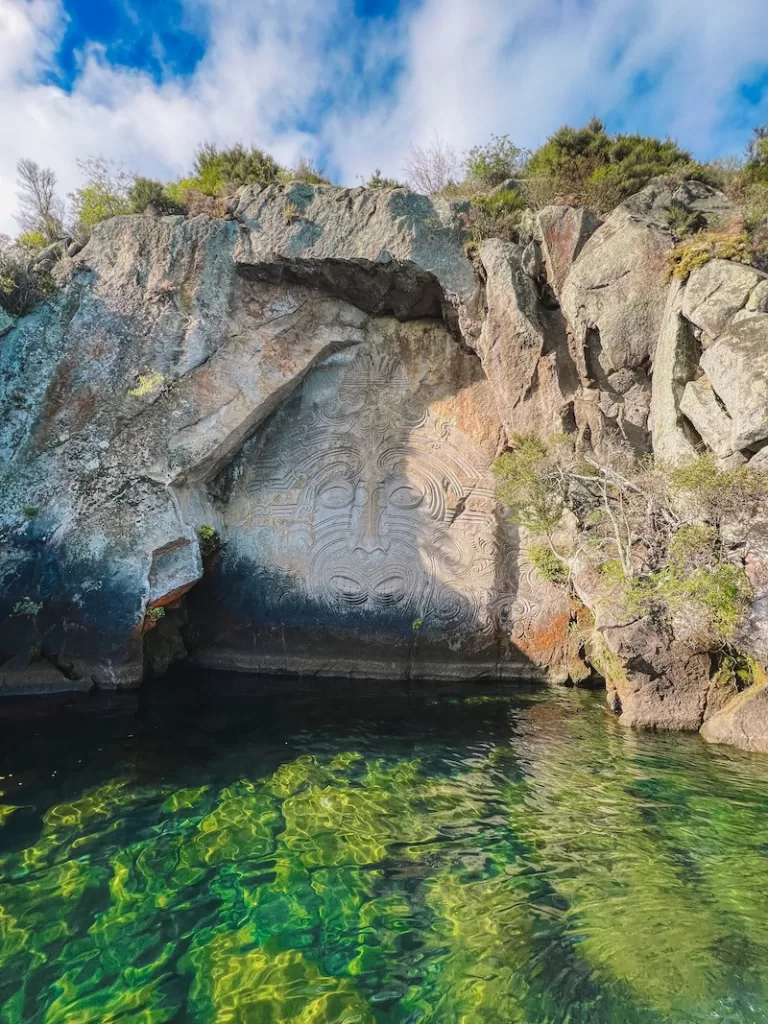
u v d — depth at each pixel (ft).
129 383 37.11
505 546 41.11
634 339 34.12
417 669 39.70
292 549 41.01
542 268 37.83
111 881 16.87
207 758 25.50
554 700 35.45
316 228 38.37
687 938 15.16
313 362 41.42
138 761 24.90
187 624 40.60
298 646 39.93
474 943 14.89
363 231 38.04
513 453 37.45
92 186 45.19
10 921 15.05
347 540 41.09
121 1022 12.27
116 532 34.76
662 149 45.01
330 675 39.63
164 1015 12.50
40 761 24.53
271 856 18.44
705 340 29.66
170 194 43.55
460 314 38.27
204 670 39.58
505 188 41.65
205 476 39.58
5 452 35.50
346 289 40.04
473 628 39.88
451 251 38.22
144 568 34.37
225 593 40.42
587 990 13.47
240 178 46.37
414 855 18.78
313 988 13.38
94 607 33.88
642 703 30.27
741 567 26.32
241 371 38.78
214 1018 12.48
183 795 22.09
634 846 19.49
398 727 30.17
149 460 36.06
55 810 20.61
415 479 41.57
